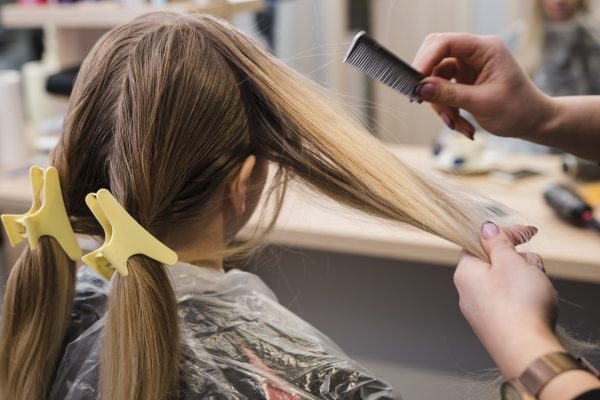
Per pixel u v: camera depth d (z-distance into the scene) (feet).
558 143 2.86
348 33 8.64
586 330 4.36
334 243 4.31
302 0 8.02
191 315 2.21
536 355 1.58
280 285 5.16
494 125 2.80
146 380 1.95
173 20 2.18
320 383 2.14
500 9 8.87
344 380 2.15
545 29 7.18
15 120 5.93
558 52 7.18
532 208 4.50
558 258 3.81
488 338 1.72
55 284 2.16
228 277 2.36
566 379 1.52
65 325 2.27
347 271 5.08
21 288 2.19
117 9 5.66
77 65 6.48
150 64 2.02
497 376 2.24
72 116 2.09
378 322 5.11
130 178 1.97
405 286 4.97
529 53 7.27
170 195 2.03
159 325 1.96
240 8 5.10
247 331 2.22
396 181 2.19
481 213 2.27
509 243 1.95
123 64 2.06
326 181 2.20
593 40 7.06
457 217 2.13
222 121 2.05
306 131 2.18
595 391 1.48
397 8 8.96
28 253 2.18
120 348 1.97
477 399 2.31
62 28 6.30
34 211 2.14
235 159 2.11
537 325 1.66
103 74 2.07
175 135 1.99
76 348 2.25
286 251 5.08
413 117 8.87
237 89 2.10
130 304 1.93
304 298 5.22
